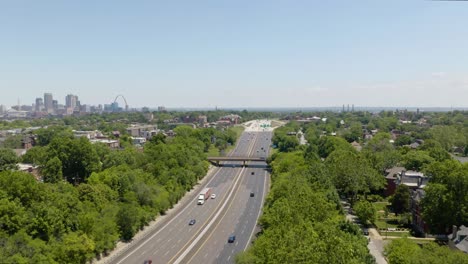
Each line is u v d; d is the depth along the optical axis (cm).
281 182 15925
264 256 9338
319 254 7788
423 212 14675
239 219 18000
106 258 13425
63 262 11506
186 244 14875
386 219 16962
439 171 15400
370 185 19500
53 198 13500
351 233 11625
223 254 13900
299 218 10800
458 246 11894
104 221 14462
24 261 10025
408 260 10062
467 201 14238
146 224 16962
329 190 15812
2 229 11462
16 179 13138
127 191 17575
